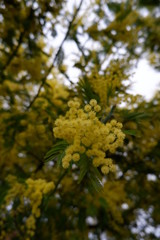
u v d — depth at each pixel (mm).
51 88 3090
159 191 3381
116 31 3271
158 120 2824
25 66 3473
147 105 3006
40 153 2879
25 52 3424
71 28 3205
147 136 2859
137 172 3164
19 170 3441
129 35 3268
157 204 3477
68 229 3471
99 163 1385
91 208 2988
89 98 1863
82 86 1893
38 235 3293
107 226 3750
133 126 2326
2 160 3346
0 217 2781
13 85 3844
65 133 1364
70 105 1481
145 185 3375
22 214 2762
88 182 1493
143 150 2904
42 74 3508
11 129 2943
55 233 3434
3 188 2441
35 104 3072
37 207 2230
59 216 3248
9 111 3094
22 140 2959
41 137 2783
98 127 1392
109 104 1990
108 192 3172
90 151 1382
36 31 3117
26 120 2926
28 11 2986
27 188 2221
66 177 2906
